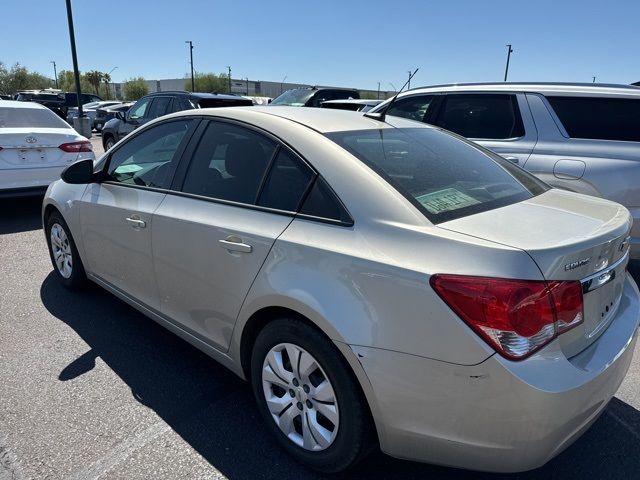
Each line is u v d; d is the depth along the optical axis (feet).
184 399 9.82
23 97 88.79
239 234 8.30
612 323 7.45
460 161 9.08
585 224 7.11
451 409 6.27
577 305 6.40
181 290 9.71
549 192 8.98
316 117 9.20
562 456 8.33
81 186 13.00
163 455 8.30
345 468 7.48
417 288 6.31
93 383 10.27
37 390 9.97
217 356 9.39
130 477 7.82
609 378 6.72
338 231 7.27
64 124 25.70
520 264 5.99
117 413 9.33
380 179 7.43
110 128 41.50
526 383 5.85
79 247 13.28
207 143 9.80
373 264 6.68
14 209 25.93
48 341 11.91
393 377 6.53
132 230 10.70
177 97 33.60
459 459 6.48
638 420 9.26
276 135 8.60
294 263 7.50
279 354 8.01
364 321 6.70
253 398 9.92
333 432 7.43
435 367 6.24
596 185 14.74
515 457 6.17
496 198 7.97
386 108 13.24
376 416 6.82
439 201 7.34
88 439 8.63
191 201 9.54
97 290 14.93
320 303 7.04
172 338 12.20
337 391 7.17
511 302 5.90
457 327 6.06
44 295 14.52
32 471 7.88
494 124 16.94
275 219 8.05
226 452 8.41
